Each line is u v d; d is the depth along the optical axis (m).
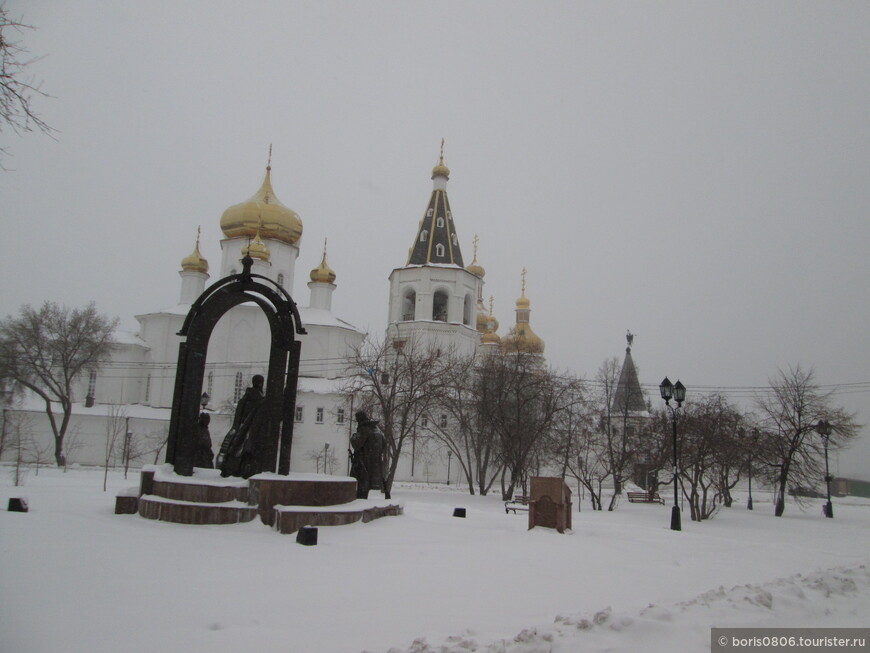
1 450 50.31
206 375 59.62
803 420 43.47
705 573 11.66
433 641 6.20
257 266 60.34
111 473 46.12
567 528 17.94
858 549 20.27
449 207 68.75
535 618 7.41
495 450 50.50
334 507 14.47
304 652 5.87
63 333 54.12
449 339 62.19
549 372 50.16
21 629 6.11
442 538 13.78
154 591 7.71
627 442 48.31
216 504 13.52
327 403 59.59
